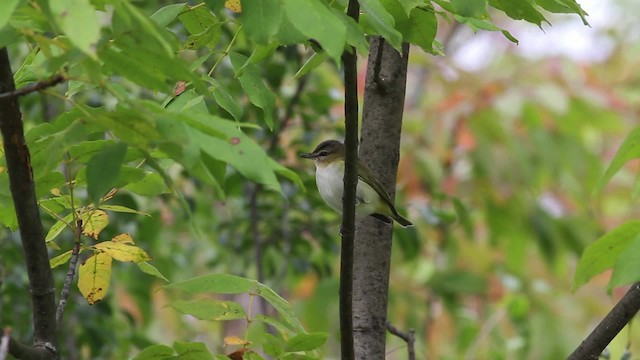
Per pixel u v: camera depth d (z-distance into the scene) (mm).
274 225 13680
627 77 19422
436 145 15945
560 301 16234
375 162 7797
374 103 7805
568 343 15797
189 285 6191
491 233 16516
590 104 16406
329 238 13531
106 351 13102
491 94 16453
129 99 4668
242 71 6105
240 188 13844
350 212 6098
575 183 16500
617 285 6277
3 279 11797
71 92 6230
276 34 5207
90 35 4156
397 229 13719
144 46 4680
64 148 4820
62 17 4168
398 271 16938
